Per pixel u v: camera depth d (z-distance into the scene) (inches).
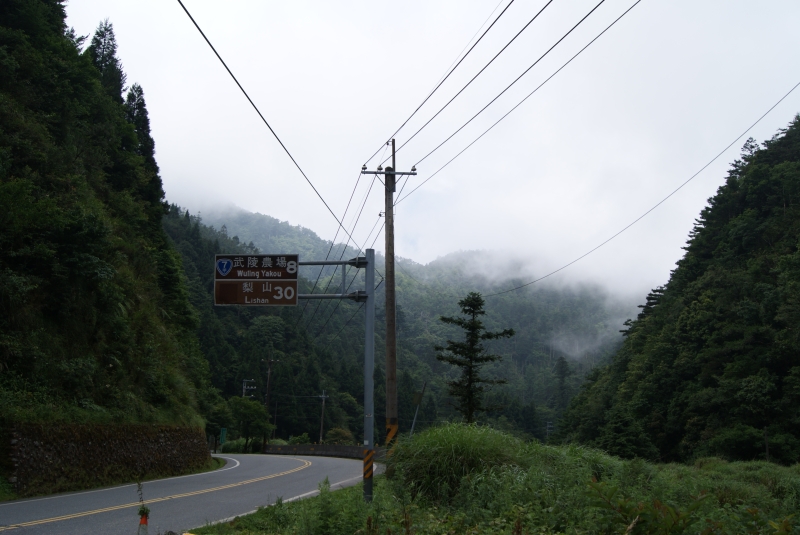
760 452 1681.8
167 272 1507.1
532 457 486.9
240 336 3444.9
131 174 1505.9
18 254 741.9
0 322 700.0
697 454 1844.2
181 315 1553.9
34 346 709.9
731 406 1867.6
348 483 786.2
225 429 2351.1
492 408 1263.5
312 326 4259.4
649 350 2596.0
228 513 463.5
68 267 793.6
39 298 768.9
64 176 960.9
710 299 2343.8
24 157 903.1
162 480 801.6
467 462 454.3
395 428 621.9
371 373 548.4
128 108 1838.1
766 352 1908.2
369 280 568.7
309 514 338.6
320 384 3159.5
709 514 296.2
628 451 1466.5
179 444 983.6
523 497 349.7
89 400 768.9
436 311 6978.4
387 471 499.2
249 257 570.9
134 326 1032.2
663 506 254.7
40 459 621.6
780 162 3139.8
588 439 2429.9
